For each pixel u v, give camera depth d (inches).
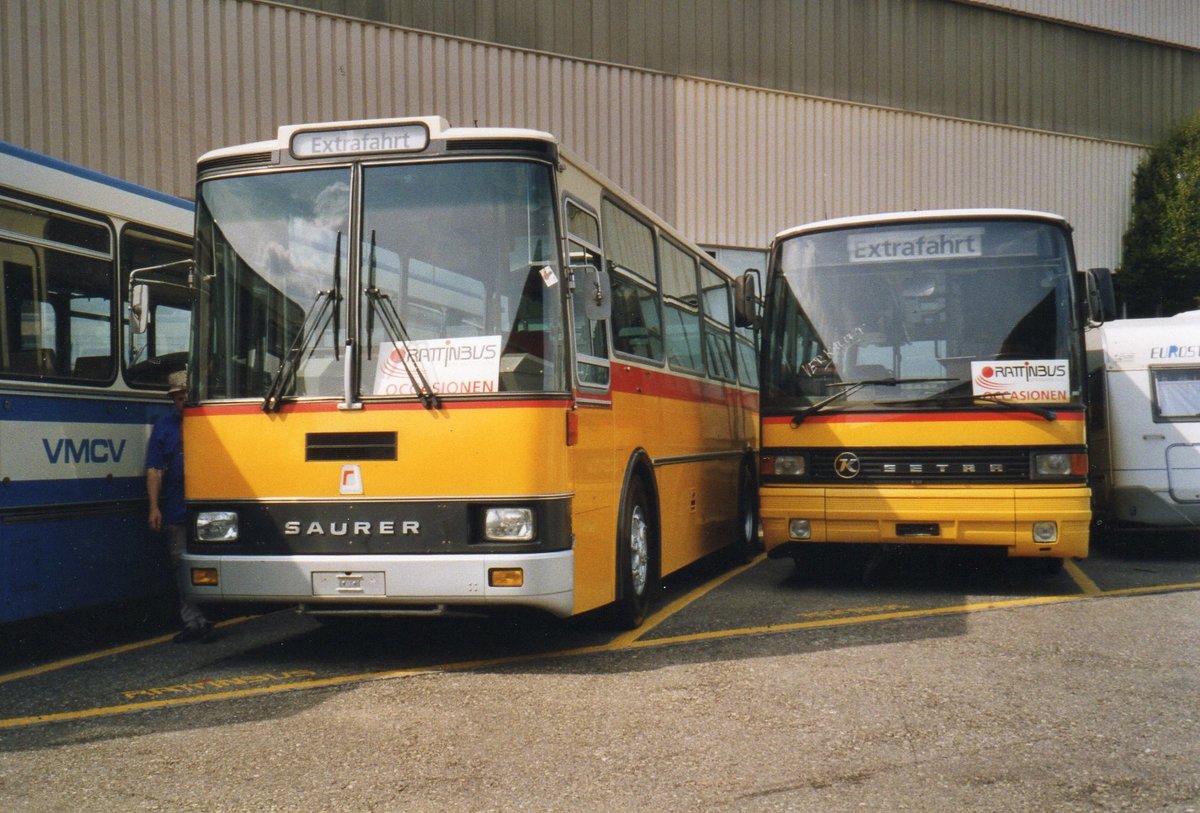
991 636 301.4
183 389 317.1
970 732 211.2
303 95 712.4
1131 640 295.0
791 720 220.8
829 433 379.2
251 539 273.1
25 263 295.3
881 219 387.9
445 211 273.1
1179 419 502.0
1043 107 1059.3
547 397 265.1
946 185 998.4
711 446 440.5
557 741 209.8
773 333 393.7
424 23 759.1
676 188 861.8
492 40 784.3
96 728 227.1
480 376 264.8
